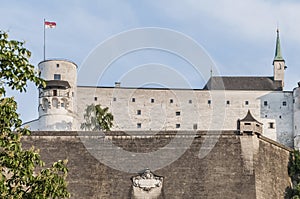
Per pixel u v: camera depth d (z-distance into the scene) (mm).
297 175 96562
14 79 37156
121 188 86062
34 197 36875
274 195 90125
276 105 173125
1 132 36875
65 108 158750
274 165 93875
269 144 95500
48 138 92062
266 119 172125
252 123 93562
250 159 89938
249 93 172875
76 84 163250
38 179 37531
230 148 90875
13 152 36531
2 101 37000
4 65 37250
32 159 37094
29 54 37906
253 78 178250
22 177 36688
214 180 86875
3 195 35594
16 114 37375
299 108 170500
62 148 90938
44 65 163375
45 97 159625
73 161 89312
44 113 159875
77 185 86375
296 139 169000
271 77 179875
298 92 171250
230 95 172125
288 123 172000
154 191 85750
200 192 85438
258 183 88000
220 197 85000
